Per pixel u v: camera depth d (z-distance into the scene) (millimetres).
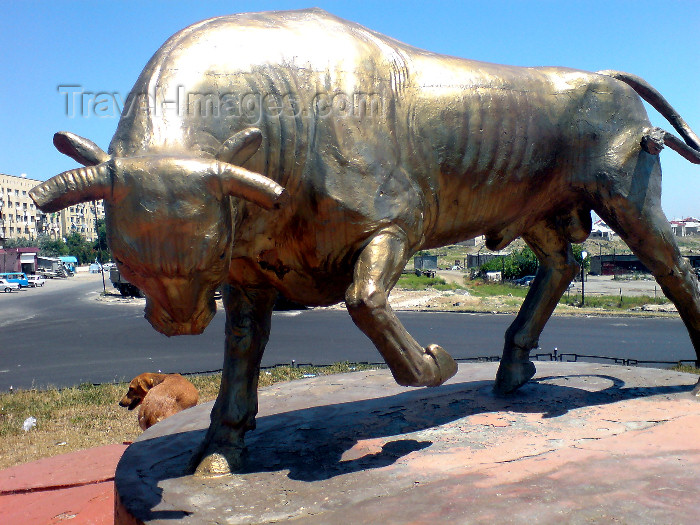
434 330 13836
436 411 3322
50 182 1868
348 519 2014
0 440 6129
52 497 3760
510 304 20516
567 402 3385
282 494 2281
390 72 2627
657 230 3363
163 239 1899
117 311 19953
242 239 2469
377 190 2443
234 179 1926
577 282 31922
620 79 3625
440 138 2742
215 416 2699
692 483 2152
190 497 2287
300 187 2408
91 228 71500
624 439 2672
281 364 9266
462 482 2260
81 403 7469
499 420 3105
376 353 10758
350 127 2410
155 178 1890
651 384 3729
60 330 15258
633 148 3309
